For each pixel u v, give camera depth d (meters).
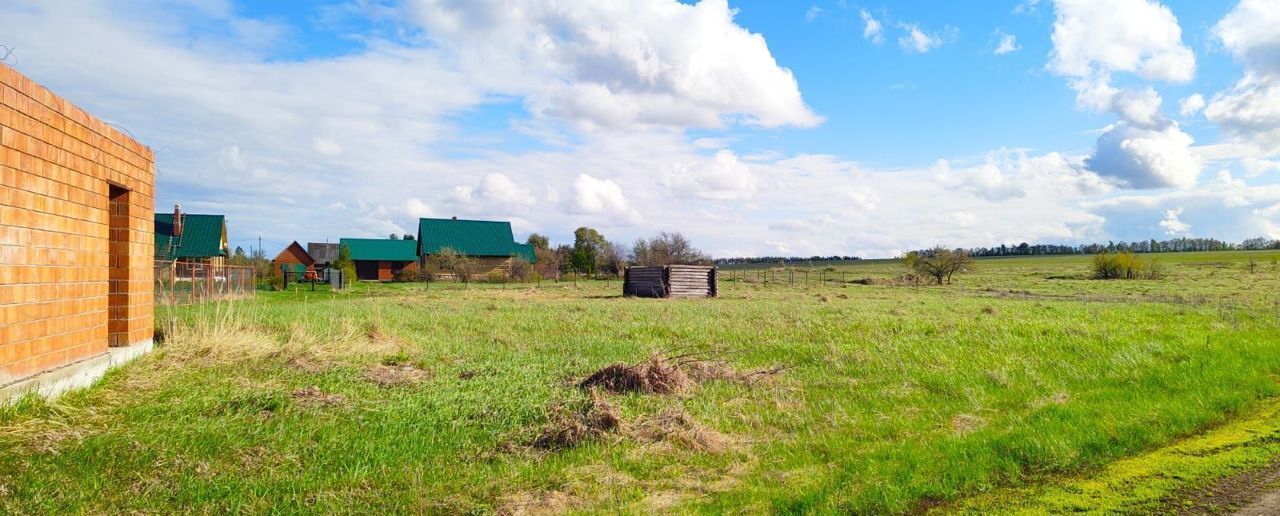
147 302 10.44
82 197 8.20
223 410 7.31
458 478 5.56
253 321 14.03
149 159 10.45
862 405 8.24
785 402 8.33
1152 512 4.66
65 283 7.79
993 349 12.03
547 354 12.19
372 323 15.00
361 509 4.90
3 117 6.51
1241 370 9.95
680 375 9.44
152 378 8.54
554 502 5.05
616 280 64.75
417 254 69.69
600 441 6.59
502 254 65.69
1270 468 5.53
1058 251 159.00
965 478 5.48
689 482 5.57
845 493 5.18
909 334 14.27
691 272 32.53
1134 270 54.00
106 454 5.73
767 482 5.56
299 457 5.96
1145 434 6.59
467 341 13.84
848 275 69.75
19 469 5.32
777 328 15.77
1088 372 9.95
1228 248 152.00
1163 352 11.39
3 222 6.55
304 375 9.42
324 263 68.69
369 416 7.28
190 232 50.50
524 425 7.20
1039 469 5.73
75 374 7.78
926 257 50.78
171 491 5.10
